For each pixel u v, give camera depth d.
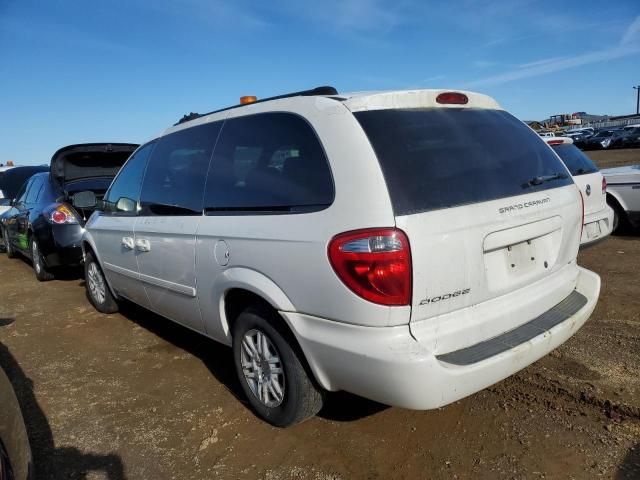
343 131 2.45
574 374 3.30
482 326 2.46
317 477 2.54
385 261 2.18
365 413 3.08
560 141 5.66
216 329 3.27
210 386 3.59
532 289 2.75
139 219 3.98
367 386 2.33
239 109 3.23
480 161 2.62
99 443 2.95
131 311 5.43
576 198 3.08
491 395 3.16
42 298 6.18
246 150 3.01
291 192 2.61
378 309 2.21
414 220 2.24
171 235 3.47
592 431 2.73
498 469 2.50
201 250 3.16
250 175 2.92
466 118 2.79
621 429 2.73
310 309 2.46
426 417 2.99
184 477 2.61
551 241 2.87
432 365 2.19
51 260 6.46
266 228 2.67
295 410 2.75
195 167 3.44
